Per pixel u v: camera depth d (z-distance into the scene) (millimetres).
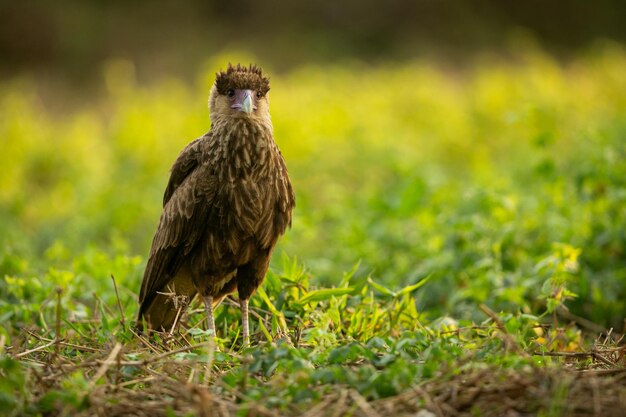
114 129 22594
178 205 9789
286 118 20453
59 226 17094
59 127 25625
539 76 23719
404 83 25109
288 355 7738
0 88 30797
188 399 7152
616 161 12938
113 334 9180
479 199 12703
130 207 16609
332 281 11766
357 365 7926
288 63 34594
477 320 10602
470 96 25062
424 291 11391
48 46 35438
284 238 12406
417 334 8320
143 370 7824
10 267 12086
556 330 9414
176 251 9906
